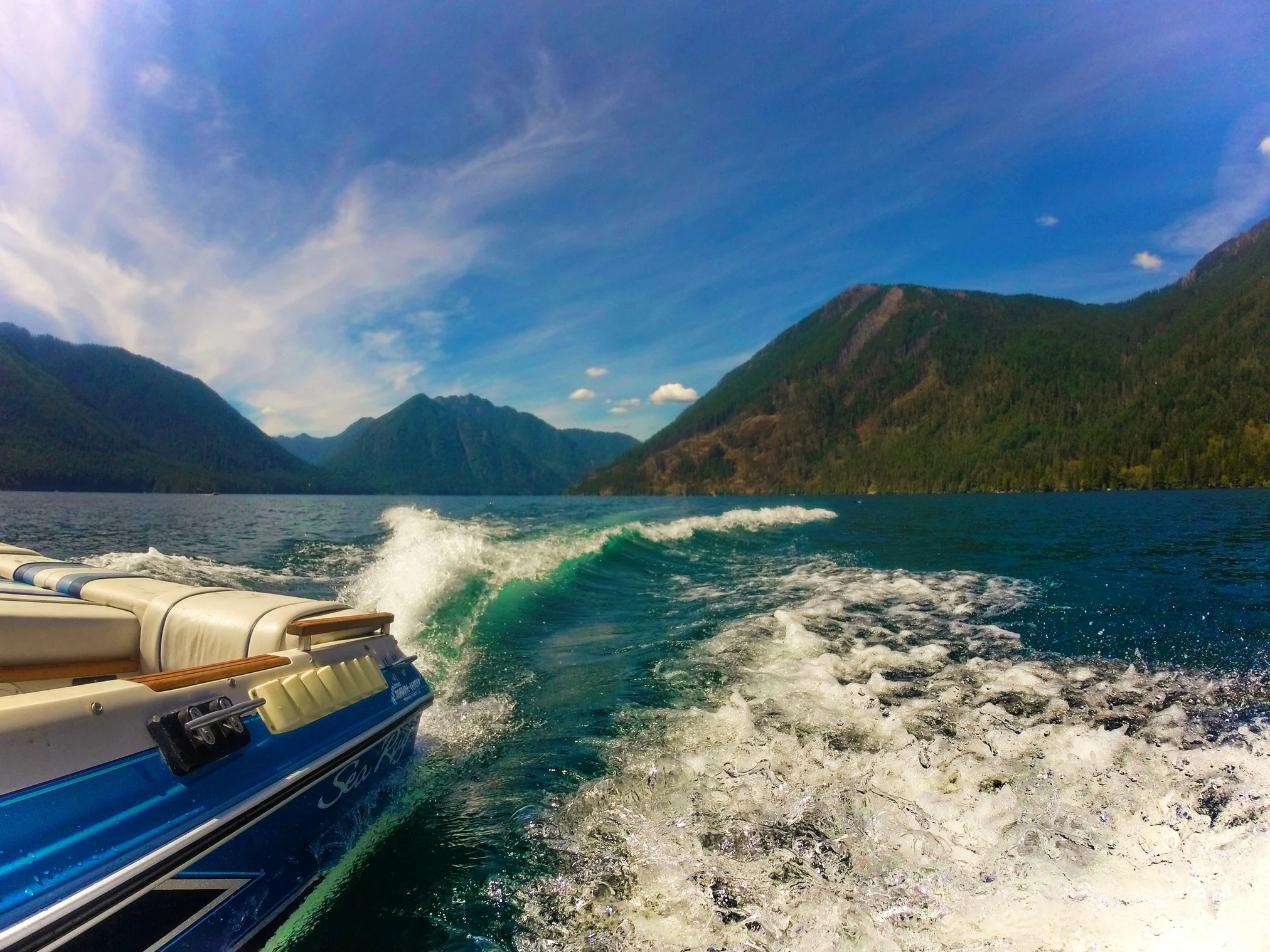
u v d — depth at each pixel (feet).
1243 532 63.41
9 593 9.76
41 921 5.51
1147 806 10.68
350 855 10.11
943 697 16.40
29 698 6.30
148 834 6.68
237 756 8.13
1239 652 20.67
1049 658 20.03
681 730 14.76
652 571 39.42
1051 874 8.92
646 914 8.70
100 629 9.81
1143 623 24.58
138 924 6.52
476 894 9.23
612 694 17.35
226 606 10.82
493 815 11.25
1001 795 11.22
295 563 34.14
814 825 10.50
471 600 25.98
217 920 7.54
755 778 12.19
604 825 10.81
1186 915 7.61
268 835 8.34
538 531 46.78
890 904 8.55
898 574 37.14
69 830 6.07
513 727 15.21
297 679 9.68
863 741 13.70
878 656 20.21
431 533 40.55
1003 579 34.83
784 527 73.31
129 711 7.05
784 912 8.55
